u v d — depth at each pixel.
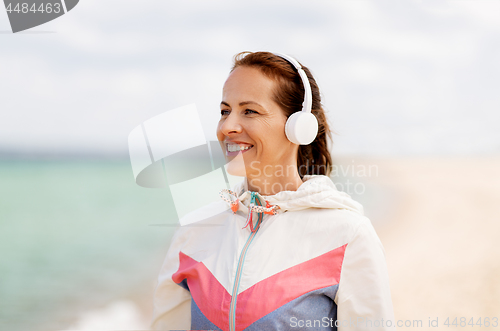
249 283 0.95
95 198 12.73
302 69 1.08
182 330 1.18
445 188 12.84
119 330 3.78
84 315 4.37
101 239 8.14
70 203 12.48
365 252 0.94
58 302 4.93
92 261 6.68
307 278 0.94
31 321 4.39
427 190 12.34
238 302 0.94
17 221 10.84
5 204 12.67
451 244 6.05
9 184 15.43
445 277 4.44
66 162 18.81
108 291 5.09
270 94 0.99
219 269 1.03
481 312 3.42
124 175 9.22
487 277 4.39
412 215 8.50
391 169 19.27
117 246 7.43
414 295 3.89
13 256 7.66
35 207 12.27
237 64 1.06
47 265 6.84
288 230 1.01
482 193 11.69
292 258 0.96
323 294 0.94
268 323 0.90
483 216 8.23
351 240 0.95
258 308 0.91
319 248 0.96
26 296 5.29
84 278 5.82
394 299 3.81
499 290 3.94
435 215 8.49
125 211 8.62
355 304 0.91
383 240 6.41
